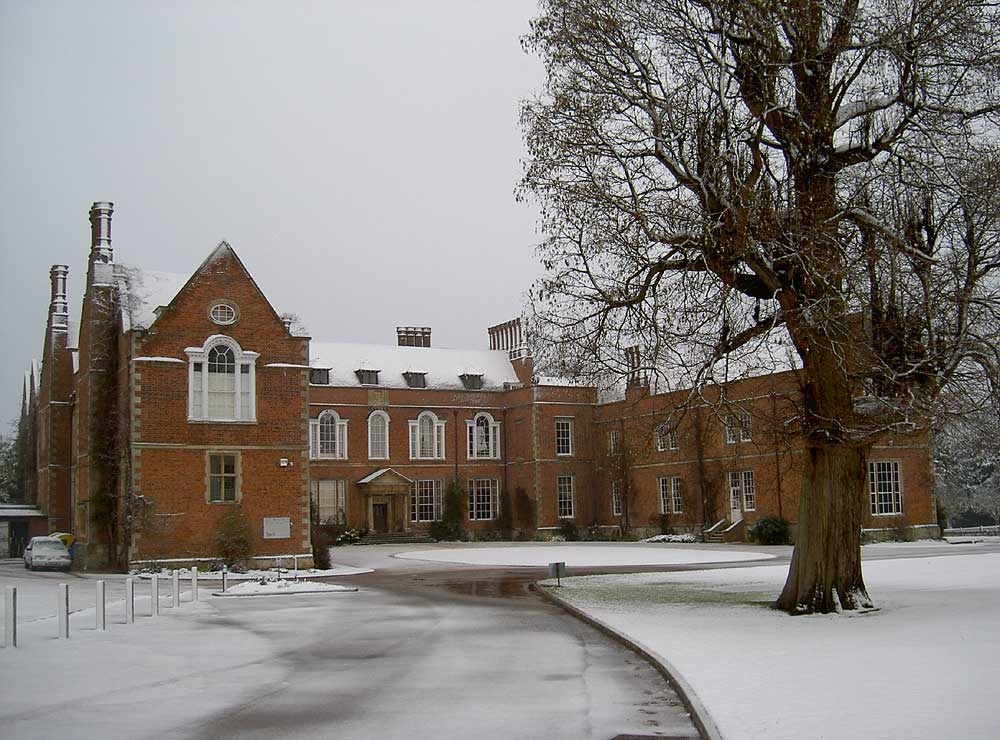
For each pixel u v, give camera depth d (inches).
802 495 808.9
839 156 776.3
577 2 768.9
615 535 2546.8
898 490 1975.9
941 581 1034.7
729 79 749.9
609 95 789.9
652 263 778.2
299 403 1616.6
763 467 2070.6
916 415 753.6
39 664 594.9
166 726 422.9
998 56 711.7
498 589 1152.8
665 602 908.0
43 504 2086.6
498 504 2706.7
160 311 1576.0
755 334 797.2
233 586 1179.9
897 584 1011.9
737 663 534.3
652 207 771.4
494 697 480.4
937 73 737.6
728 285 733.9
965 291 726.5
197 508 1519.4
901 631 640.4
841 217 732.7
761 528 1983.3
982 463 2284.7
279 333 1615.4
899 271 714.2
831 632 655.1
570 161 784.3
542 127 792.9
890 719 380.2
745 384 1409.9
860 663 515.8
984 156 727.7
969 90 735.1
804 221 735.1
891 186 758.5
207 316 1560.0
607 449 2628.0
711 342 795.4
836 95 788.0
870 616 740.7
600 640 687.1
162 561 1483.8
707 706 421.1
